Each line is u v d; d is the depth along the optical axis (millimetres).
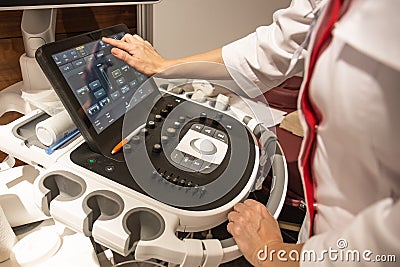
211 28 1111
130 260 620
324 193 487
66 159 610
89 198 542
